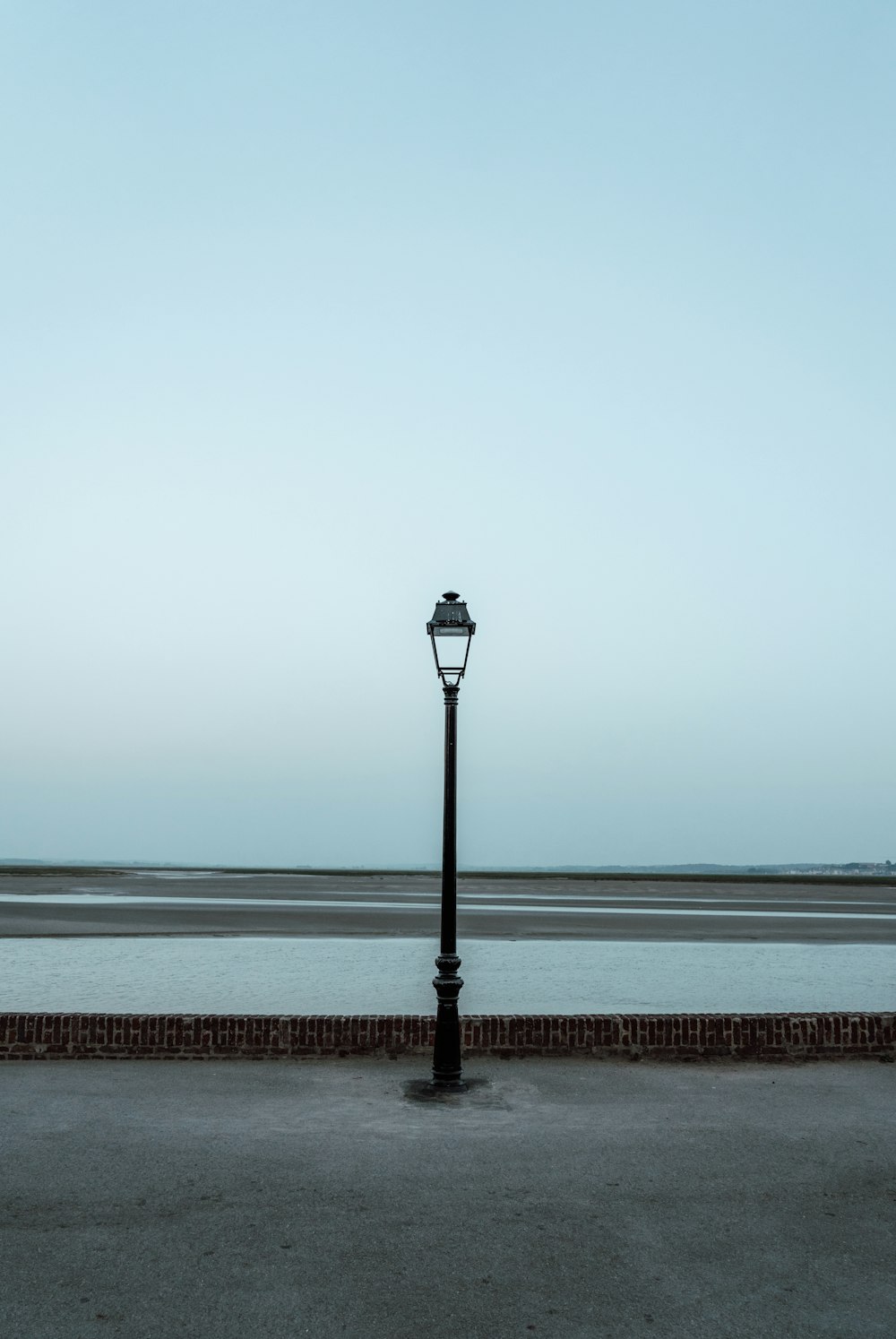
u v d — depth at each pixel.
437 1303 4.68
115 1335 4.36
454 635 9.35
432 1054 9.77
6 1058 9.69
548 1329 4.46
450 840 9.07
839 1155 6.91
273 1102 8.14
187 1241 5.34
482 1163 6.65
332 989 16.28
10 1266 5.01
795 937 29.28
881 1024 10.01
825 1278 5.00
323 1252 5.22
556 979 18.17
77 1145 6.95
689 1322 4.54
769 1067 9.64
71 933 26.91
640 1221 5.70
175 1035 9.72
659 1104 8.22
